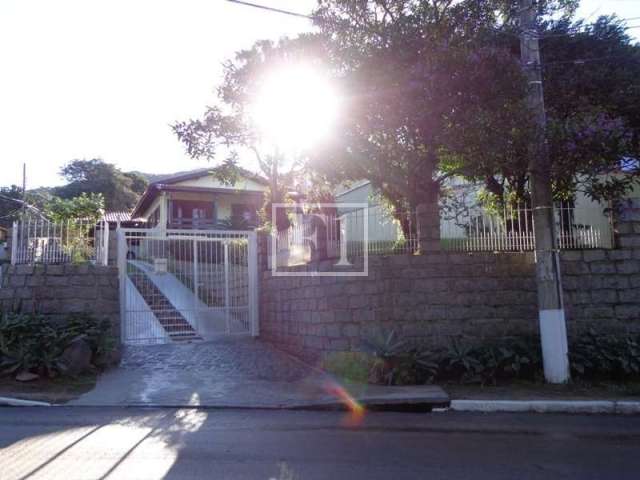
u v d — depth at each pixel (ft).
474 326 31.91
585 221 33.53
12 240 35.86
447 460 16.97
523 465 16.53
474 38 27.86
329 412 24.44
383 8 30.40
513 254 32.58
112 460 16.70
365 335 31.86
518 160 28.96
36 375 29.04
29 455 17.16
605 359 28.76
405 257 32.37
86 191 163.73
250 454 17.48
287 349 38.42
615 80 37.29
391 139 30.60
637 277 32.35
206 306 41.60
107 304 36.17
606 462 16.92
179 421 22.25
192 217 98.99
